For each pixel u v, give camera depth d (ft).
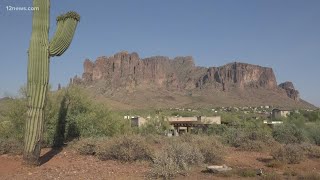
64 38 39.55
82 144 47.34
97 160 42.86
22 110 53.31
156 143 63.93
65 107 55.52
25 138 38.27
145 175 35.04
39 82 38.04
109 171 36.76
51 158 43.50
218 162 44.80
